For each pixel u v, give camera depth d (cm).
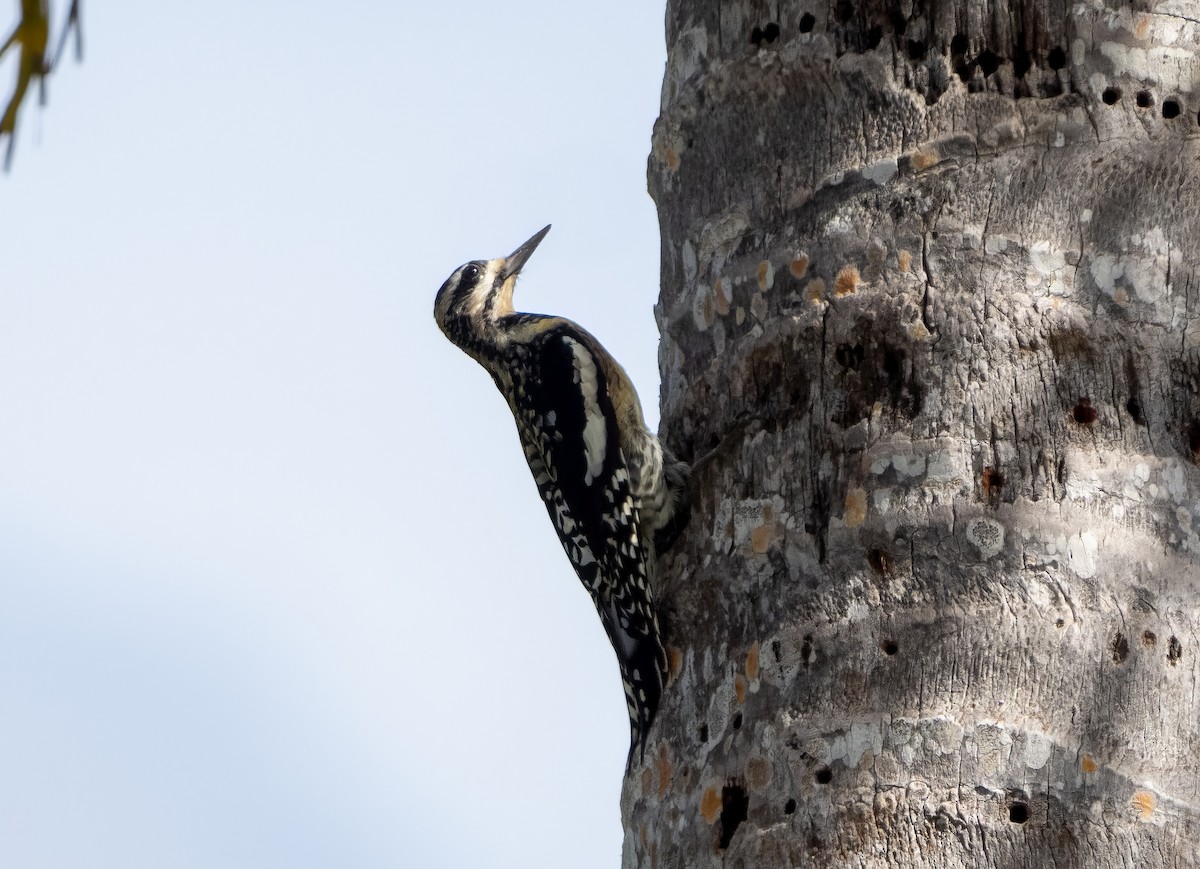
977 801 739
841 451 835
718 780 814
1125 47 862
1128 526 791
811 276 877
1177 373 827
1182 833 744
